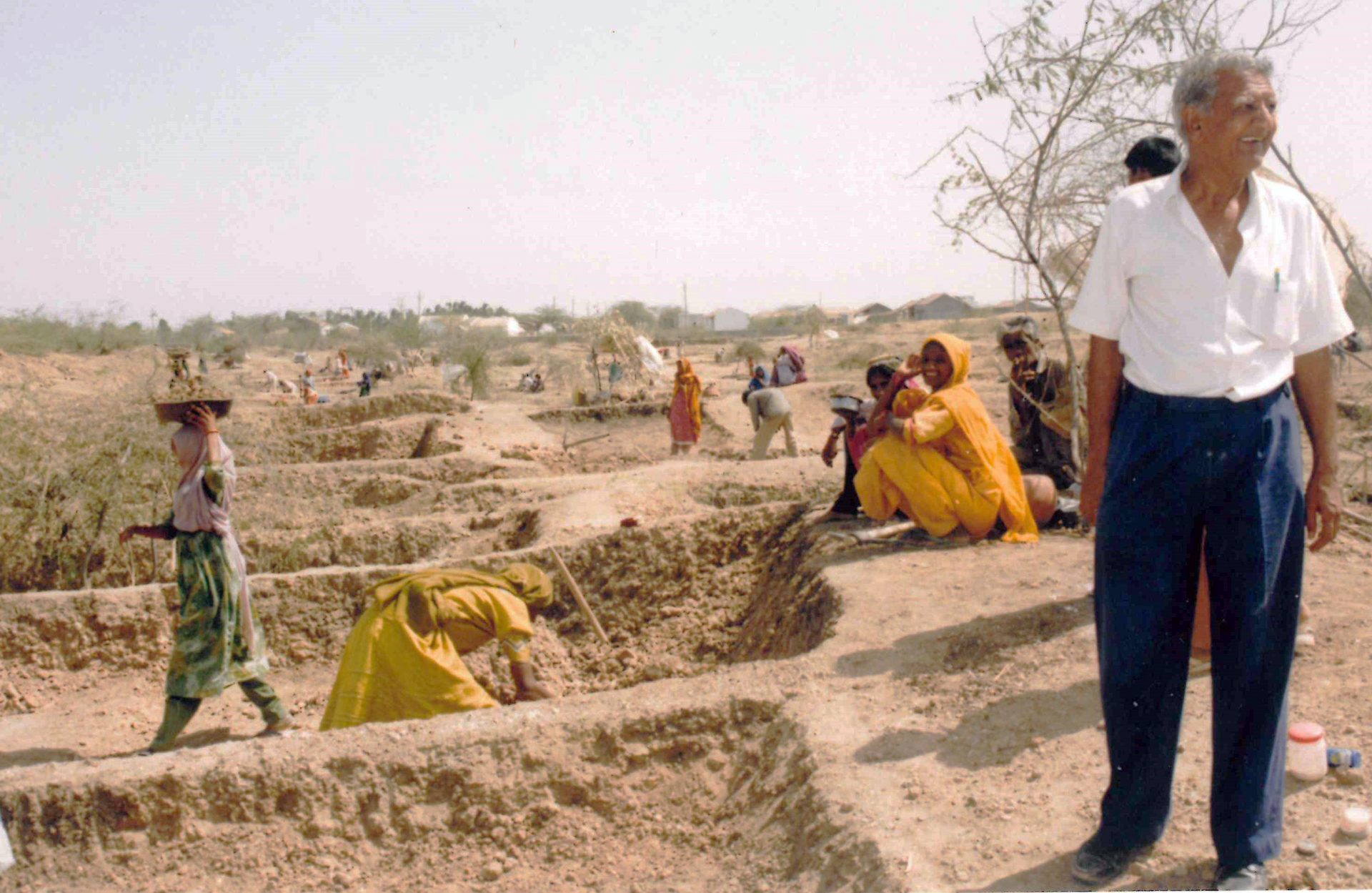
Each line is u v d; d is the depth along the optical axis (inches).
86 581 378.9
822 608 242.7
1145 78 250.2
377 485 513.3
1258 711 107.2
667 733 176.6
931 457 270.1
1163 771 113.7
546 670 287.1
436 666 214.5
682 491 438.0
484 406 832.3
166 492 397.4
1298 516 107.0
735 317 3843.5
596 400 991.6
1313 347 111.0
